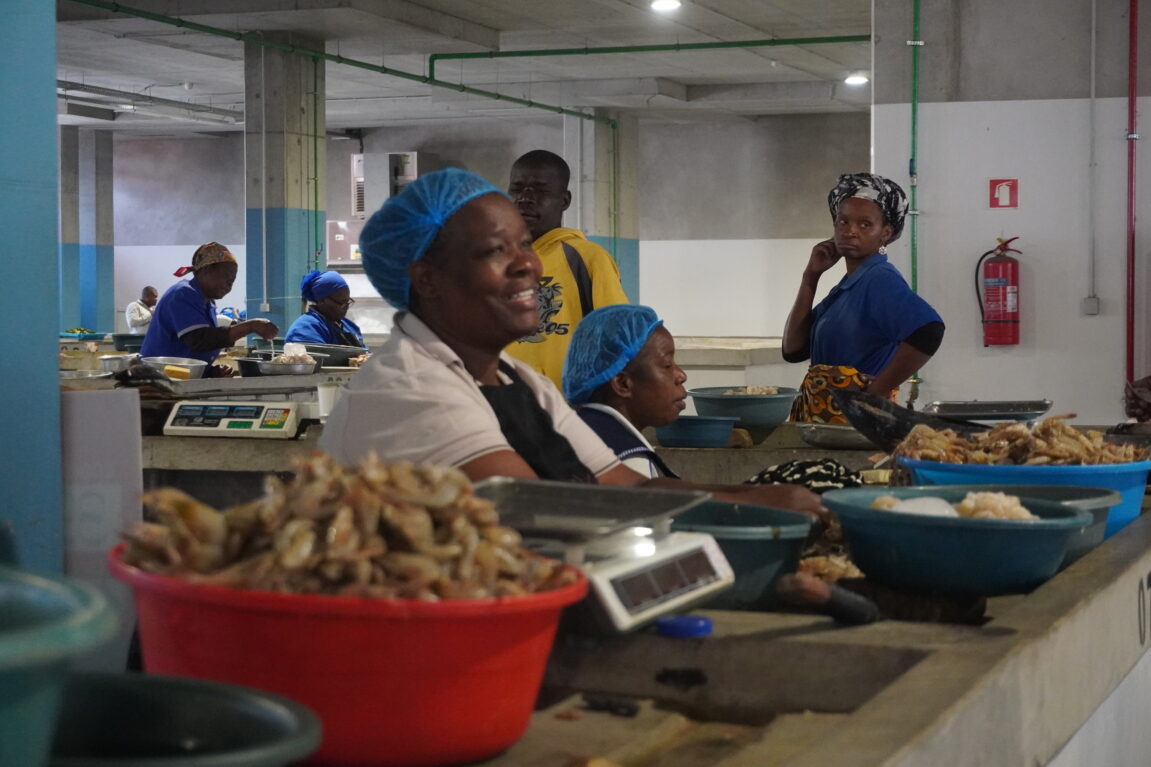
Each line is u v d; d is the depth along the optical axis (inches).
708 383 389.4
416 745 39.9
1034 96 244.7
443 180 70.8
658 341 99.0
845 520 66.6
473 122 773.9
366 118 754.2
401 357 68.5
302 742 30.5
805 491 74.1
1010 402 149.2
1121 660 71.7
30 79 75.6
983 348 248.5
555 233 146.3
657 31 530.0
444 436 65.4
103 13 463.2
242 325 242.5
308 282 278.1
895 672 54.1
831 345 146.1
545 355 142.3
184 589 38.6
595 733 50.8
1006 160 246.1
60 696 27.4
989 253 247.0
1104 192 243.3
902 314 139.9
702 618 56.8
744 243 733.9
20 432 76.4
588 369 98.6
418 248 70.7
